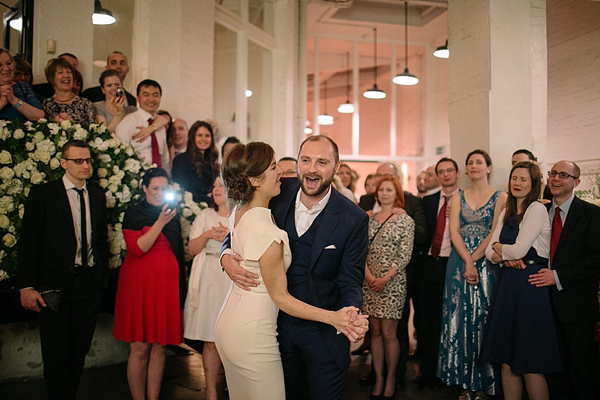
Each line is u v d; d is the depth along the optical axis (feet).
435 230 13.44
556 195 11.21
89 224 10.89
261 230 7.19
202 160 14.76
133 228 11.20
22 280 9.91
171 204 10.91
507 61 15.44
